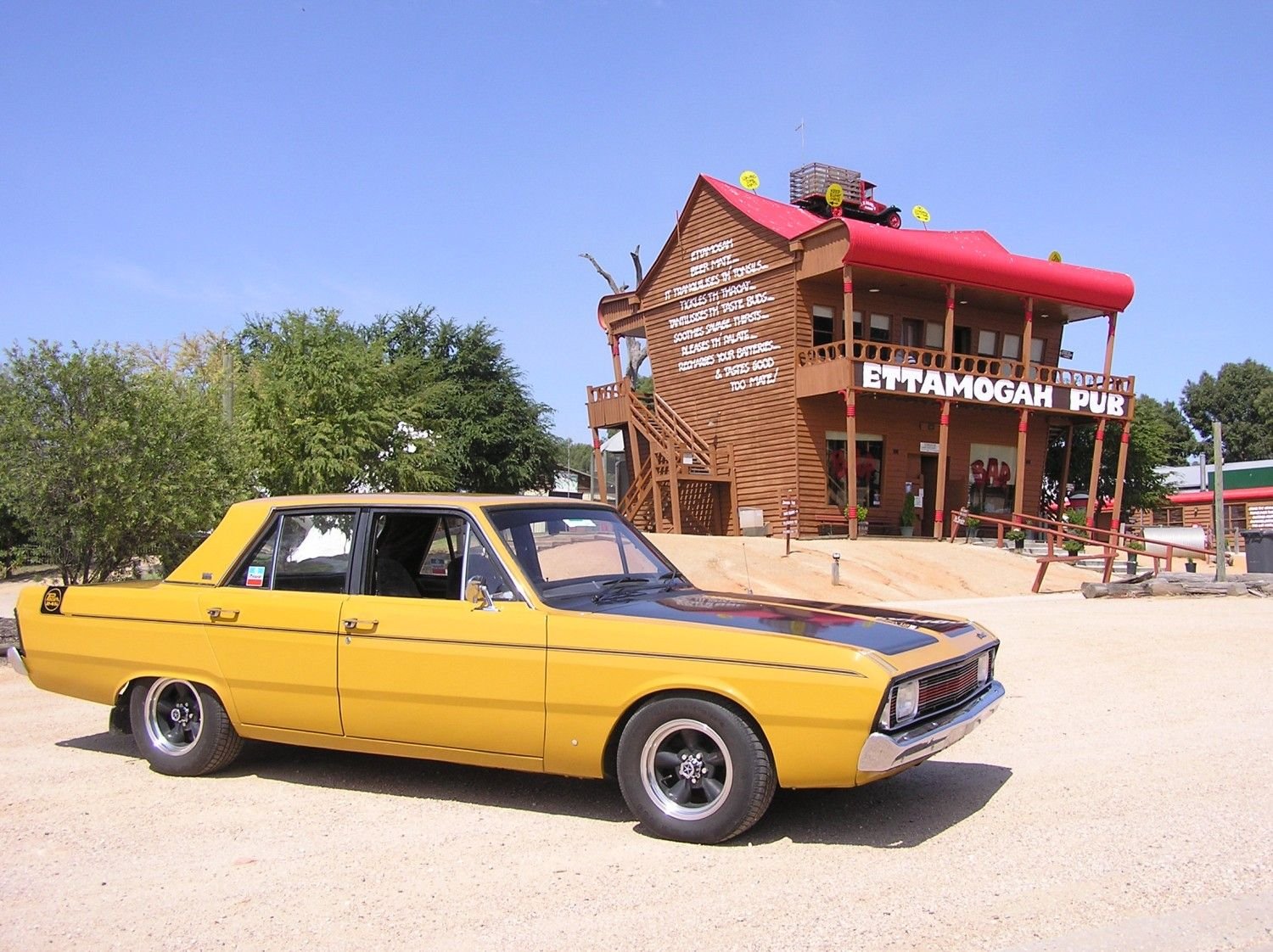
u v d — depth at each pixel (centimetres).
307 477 2508
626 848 462
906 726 450
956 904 388
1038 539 3178
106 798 557
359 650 538
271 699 565
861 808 520
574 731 490
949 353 2798
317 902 407
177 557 1238
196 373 1424
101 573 1193
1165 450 3981
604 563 582
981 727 701
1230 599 1523
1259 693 799
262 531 601
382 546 566
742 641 462
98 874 442
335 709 547
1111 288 3100
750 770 451
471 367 4500
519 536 549
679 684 464
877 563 2208
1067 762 605
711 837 459
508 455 4441
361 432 2608
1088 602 1570
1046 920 372
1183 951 345
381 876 433
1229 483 4953
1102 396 3133
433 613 526
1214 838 460
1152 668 912
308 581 577
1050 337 3453
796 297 2800
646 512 3131
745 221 2953
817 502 2839
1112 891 399
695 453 2988
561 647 491
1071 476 3803
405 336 4528
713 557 2152
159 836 492
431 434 3114
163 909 403
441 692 516
